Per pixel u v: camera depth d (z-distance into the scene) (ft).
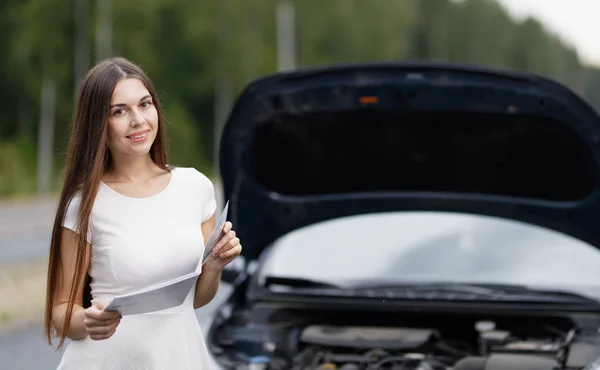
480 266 18.78
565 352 17.15
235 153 18.71
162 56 218.38
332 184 19.66
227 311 18.51
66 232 11.95
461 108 17.95
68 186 11.92
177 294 11.32
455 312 18.04
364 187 19.70
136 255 11.82
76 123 11.95
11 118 198.08
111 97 11.85
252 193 19.07
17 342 32.73
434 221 19.51
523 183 18.95
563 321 18.43
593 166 17.93
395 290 18.56
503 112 17.83
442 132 18.56
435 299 18.04
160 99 12.57
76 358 11.97
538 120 17.81
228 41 215.51
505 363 16.72
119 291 11.85
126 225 11.90
